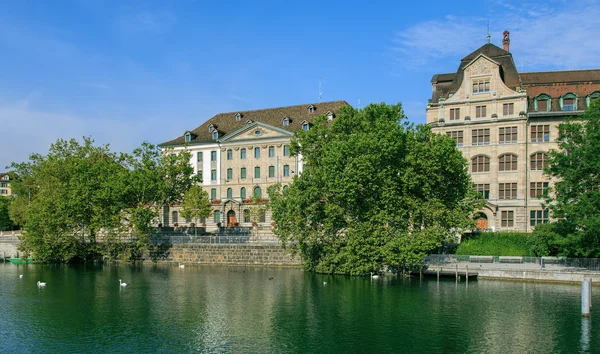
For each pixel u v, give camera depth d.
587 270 51.38
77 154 87.25
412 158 54.66
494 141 71.31
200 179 81.94
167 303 44.53
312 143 68.62
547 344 32.19
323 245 60.31
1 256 83.56
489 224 71.00
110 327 37.16
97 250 74.75
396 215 55.25
